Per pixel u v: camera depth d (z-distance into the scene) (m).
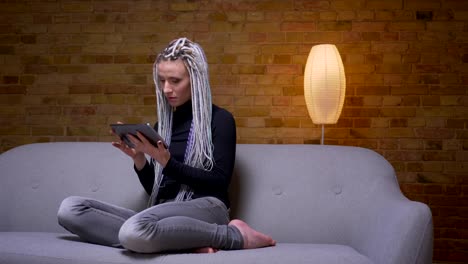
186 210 1.94
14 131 4.61
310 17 4.43
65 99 4.58
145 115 4.52
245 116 4.46
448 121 4.30
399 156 4.33
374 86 4.37
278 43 4.44
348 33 4.39
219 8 4.48
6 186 2.52
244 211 2.37
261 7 4.46
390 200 2.10
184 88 2.19
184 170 2.04
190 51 2.19
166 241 1.79
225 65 4.47
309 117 4.41
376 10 4.38
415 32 4.34
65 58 4.58
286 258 1.76
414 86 4.34
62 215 1.96
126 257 1.79
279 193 2.39
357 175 2.38
